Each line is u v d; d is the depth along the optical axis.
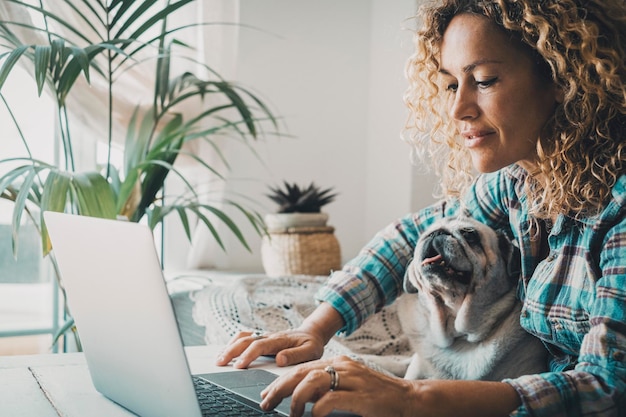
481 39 1.02
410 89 1.33
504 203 1.27
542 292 1.11
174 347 0.79
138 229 0.79
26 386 1.02
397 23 3.08
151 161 2.04
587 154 1.04
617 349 0.87
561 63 1.00
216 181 2.86
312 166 3.17
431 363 1.29
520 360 1.21
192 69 2.75
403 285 1.35
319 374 0.85
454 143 1.32
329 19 3.16
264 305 2.04
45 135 2.60
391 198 3.13
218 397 0.95
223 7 2.75
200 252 2.94
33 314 2.65
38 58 1.83
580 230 1.07
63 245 0.95
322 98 3.17
